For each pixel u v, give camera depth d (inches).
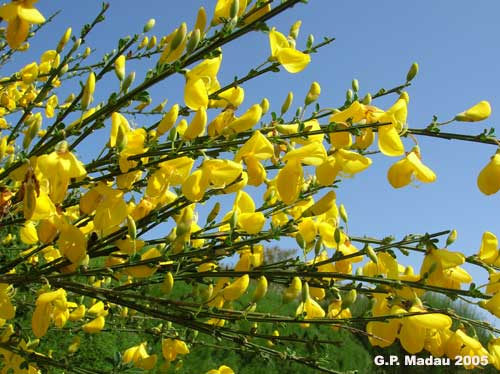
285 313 48.9
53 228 10.2
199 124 9.7
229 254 12.2
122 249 11.3
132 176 10.5
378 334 11.8
